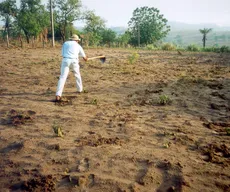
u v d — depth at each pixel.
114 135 4.18
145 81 8.52
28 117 4.97
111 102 6.07
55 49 22.83
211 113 5.26
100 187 2.85
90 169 3.19
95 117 5.03
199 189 2.80
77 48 6.30
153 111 5.40
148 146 3.78
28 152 3.64
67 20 39.31
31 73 9.92
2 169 3.24
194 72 10.52
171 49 26.30
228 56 18.38
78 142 3.93
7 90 7.23
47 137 4.12
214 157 3.45
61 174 3.10
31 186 2.87
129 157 3.45
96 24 43.03
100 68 11.29
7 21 31.97
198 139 4.02
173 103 5.93
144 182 2.93
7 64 12.16
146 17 49.78
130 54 18.89
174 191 2.77
